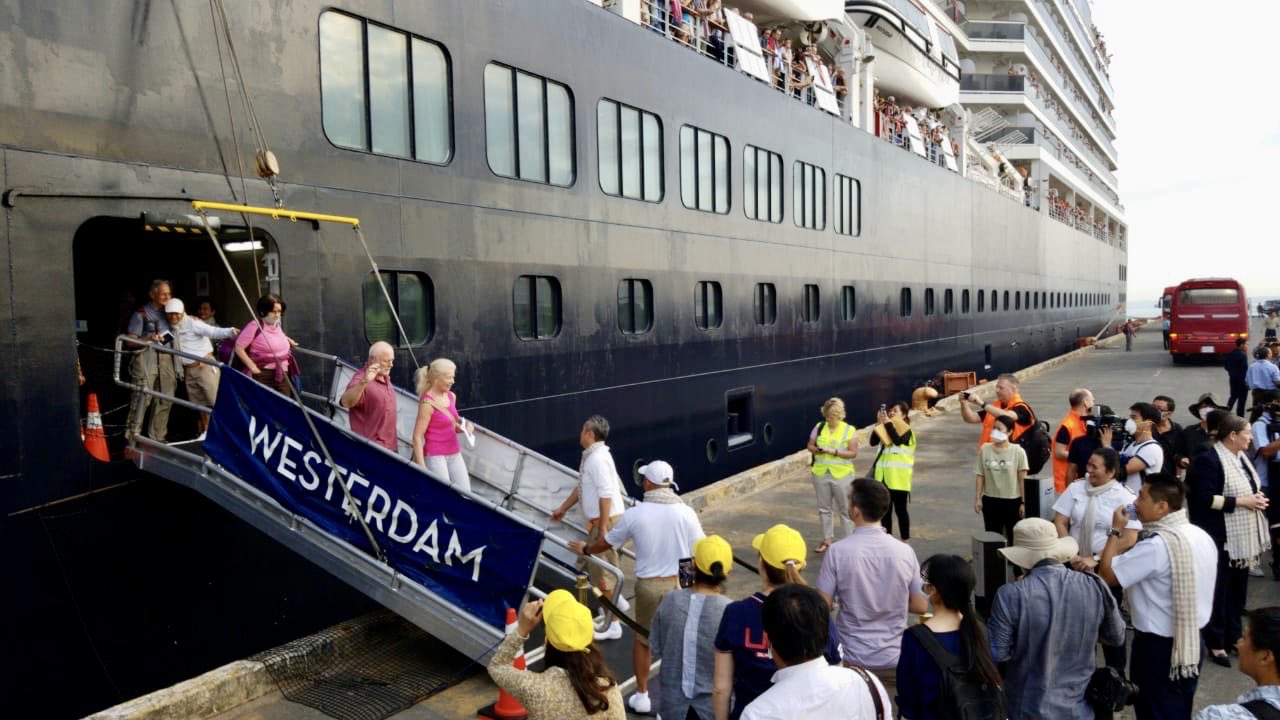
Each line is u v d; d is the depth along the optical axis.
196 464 5.50
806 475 12.74
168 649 5.95
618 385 10.58
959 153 27.55
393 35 7.59
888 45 22.30
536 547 4.92
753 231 13.74
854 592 4.08
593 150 10.07
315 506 5.36
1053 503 6.79
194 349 6.20
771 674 3.33
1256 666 2.73
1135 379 27.17
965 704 3.13
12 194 5.07
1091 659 3.65
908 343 21.14
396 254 7.55
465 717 5.16
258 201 6.42
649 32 11.11
